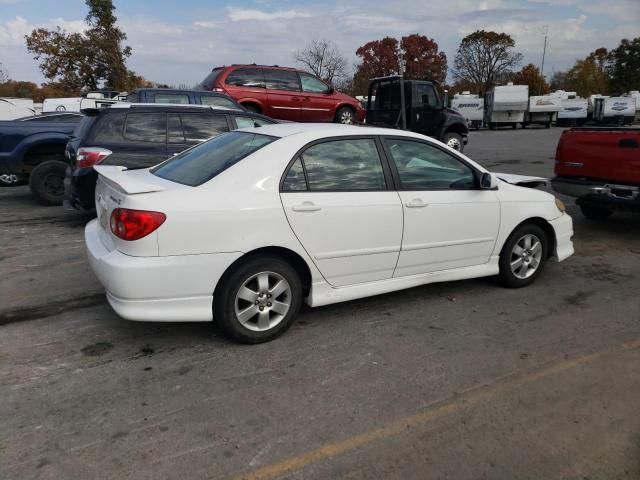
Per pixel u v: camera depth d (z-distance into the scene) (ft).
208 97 35.76
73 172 22.62
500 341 13.16
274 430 9.47
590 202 23.70
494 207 15.81
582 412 10.16
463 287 17.03
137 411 10.00
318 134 13.39
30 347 12.58
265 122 25.70
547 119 138.10
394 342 13.03
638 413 10.16
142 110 23.09
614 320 14.58
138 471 8.39
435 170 15.02
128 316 11.44
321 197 12.94
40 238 22.74
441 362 12.04
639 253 21.50
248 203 12.03
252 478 8.29
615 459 8.86
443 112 51.13
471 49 228.63
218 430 9.45
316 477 8.34
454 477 8.38
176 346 12.69
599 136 22.98
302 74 45.50
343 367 11.77
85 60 120.06
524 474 8.47
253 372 11.51
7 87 156.04
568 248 17.90
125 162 22.34
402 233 14.16
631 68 223.51
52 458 8.66
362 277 13.97
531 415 10.03
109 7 120.78
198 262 11.62
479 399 10.55
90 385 10.90
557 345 12.99
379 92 52.80
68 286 16.78
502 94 132.26
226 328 12.41
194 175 12.92
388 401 10.44
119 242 11.52
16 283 17.01
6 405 10.12
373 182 13.88
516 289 16.94
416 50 182.60
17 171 29.73
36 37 118.52
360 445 9.10
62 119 48.08
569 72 237.04
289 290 12.87
